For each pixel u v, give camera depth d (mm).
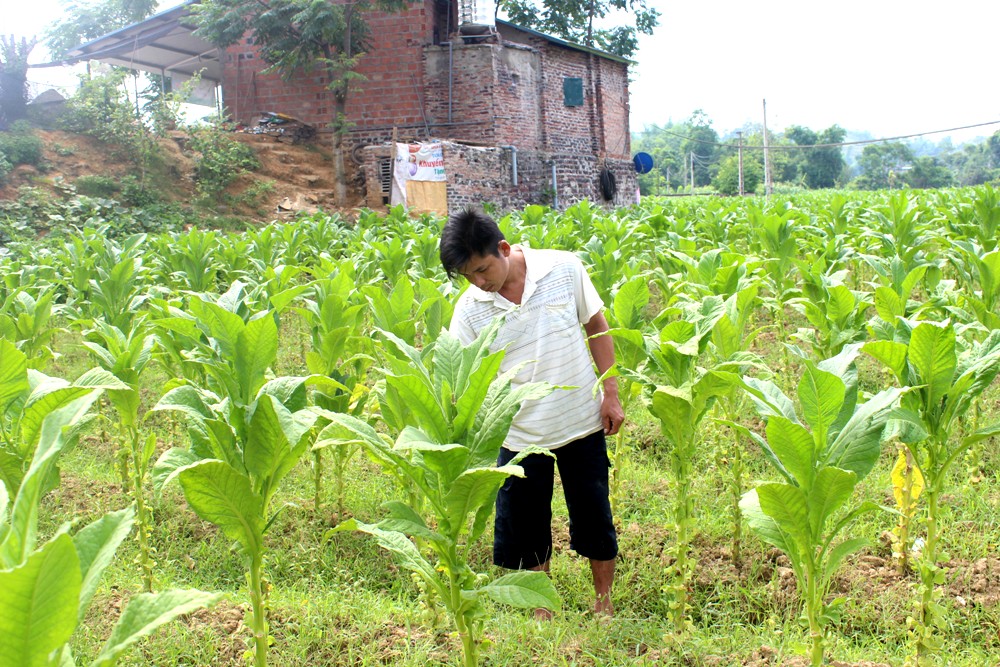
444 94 24953
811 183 74562
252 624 3117
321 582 4508
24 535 1907
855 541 2852
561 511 5328
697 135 87312
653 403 3684
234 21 22828
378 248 9305
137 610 2102
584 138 28141
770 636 3816
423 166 22109
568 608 4324
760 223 11633
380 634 3881
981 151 85875
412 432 2635
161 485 2580
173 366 6285
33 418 2943
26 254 12711
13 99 22172
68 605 1741
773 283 7672
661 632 3871
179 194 22297
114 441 6805
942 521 4793
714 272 6090
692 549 4723
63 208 19203
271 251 10953
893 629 3879
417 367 3049
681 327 3645
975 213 10797
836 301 5211
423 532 2793
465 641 2938
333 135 24578
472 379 2736
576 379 4012
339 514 5191
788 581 4316
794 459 2789
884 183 72688
